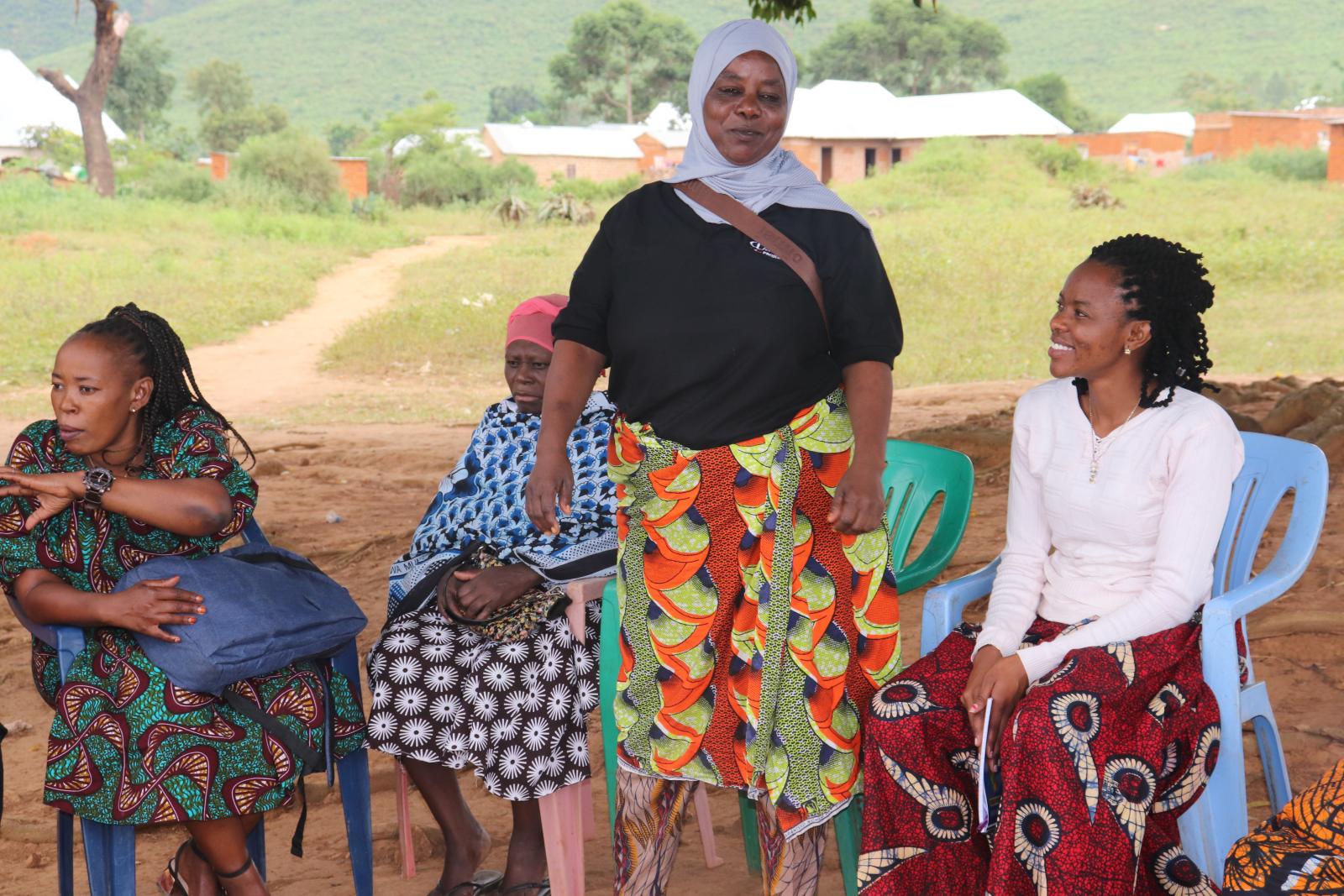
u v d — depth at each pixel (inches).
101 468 107.2
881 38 4084.6
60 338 761.6
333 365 719.7
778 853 99.3
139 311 111.0
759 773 97.3
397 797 130.0
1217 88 5885.8
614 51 4220.0
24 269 994.1
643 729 100.9
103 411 105.7
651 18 4168.3
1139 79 7101.4
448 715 116.9
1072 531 106.8
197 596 102.4
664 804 103.7
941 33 4033.0
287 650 104.8
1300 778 135.0
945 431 313.3
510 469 125.3
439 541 124.5
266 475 372.2
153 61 3868.1
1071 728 94.3
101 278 1000.2
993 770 97.7
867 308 96.7
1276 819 76.7
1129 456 103.8
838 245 96.7
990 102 2429.9
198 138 3993.6
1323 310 741.3
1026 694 97.6
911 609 199.6
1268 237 999.6
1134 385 105.0
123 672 103.4
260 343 814.5
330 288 1085.8
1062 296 105.7
